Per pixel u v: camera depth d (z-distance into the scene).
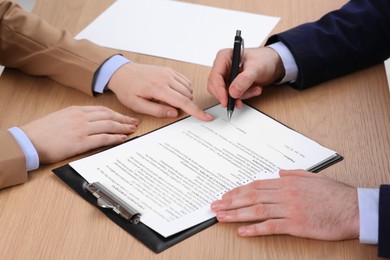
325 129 1.32
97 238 1.07
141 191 1.15
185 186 1.16
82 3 1.72
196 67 1.50
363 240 1.07
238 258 1.04
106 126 1.29
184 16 1.67
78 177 1.19
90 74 1.42
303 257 1.04
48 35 1.48
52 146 1.23
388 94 1.43
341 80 1.48
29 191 1.17
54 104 1.39
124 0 1.73
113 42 1.57
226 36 1.60
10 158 1.17
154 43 1.57
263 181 1.14
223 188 1.16
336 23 1.50
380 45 1.51
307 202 1.09
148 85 1.38
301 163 1.22
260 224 1.08
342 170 1.22
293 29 1.50
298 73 1.44
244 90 1.35
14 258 1.03
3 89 1.42
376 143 1.28
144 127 1.33
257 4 1.73
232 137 1.29
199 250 1.05
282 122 1.34
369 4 1.53
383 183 1.19
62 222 1.10
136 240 1.07
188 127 1.32
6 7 1.51
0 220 1.10
